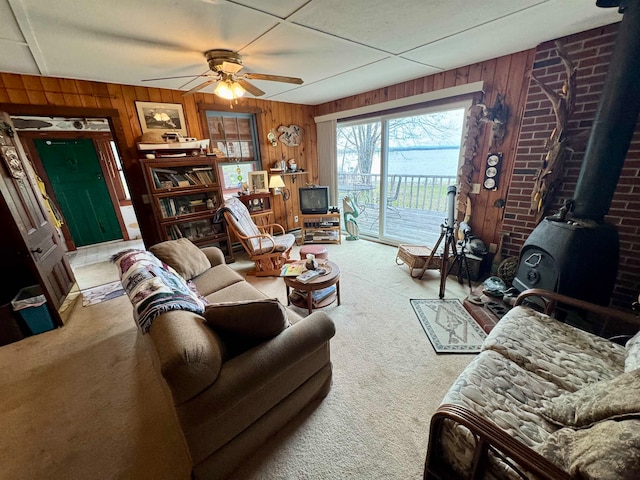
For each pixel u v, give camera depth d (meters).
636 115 1.69
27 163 2.80
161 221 3.25
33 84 2.60
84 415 1.59
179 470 1.29
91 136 4.76
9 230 2.31
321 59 2.51
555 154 2.27
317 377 1.57
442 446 1.04
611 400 0.84
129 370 1.94
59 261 2.96
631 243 2.14
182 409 1.02
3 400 1.72
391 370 1.85
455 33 2.07
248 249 3.35
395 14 1.73
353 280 3.16
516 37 2.18
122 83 3.00
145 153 3.23
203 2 1.49
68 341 2.28
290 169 4.66
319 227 4.47
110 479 1.26
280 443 1.39
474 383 1.18
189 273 2.36
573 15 1.83
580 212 1.93
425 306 2.58
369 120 4.09
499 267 2.75
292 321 1.73
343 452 1.34
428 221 4.85
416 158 4.69
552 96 2.19
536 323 1.53
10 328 2.26
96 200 5.14
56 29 1.71
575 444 0.82
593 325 1.97
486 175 2.93
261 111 4.25
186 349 1.01
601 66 2.07
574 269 1.78
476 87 2.81
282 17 1.70
